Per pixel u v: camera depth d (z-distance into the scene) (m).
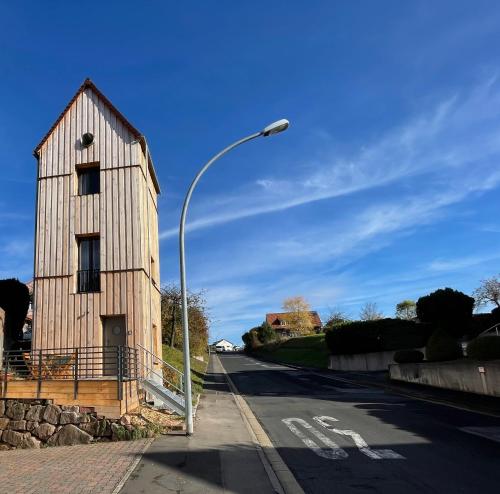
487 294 43.12
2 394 12.79
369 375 28.64
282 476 7.98
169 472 8.18
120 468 8.53
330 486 7.39
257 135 11.87
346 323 35.66
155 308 21.56
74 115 20.08
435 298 27.88
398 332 31.97
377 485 7.34
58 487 7.47
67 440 11.94
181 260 11.63
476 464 8.30
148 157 21.08
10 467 9.05
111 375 17.34
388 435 11.09
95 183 19.84
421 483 7.33
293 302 84.88
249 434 11.56
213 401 18.66
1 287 25.25
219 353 107.25
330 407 16.25
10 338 24.39
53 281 18.66
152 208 22.45
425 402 16.92
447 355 20.48
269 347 67.81
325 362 40.44
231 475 8.00
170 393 14.77
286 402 18.27
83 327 18.16
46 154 19.86
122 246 18.69
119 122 19.78
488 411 14.21
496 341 16.62
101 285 18.42
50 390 12.58
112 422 11.91
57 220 19.17
